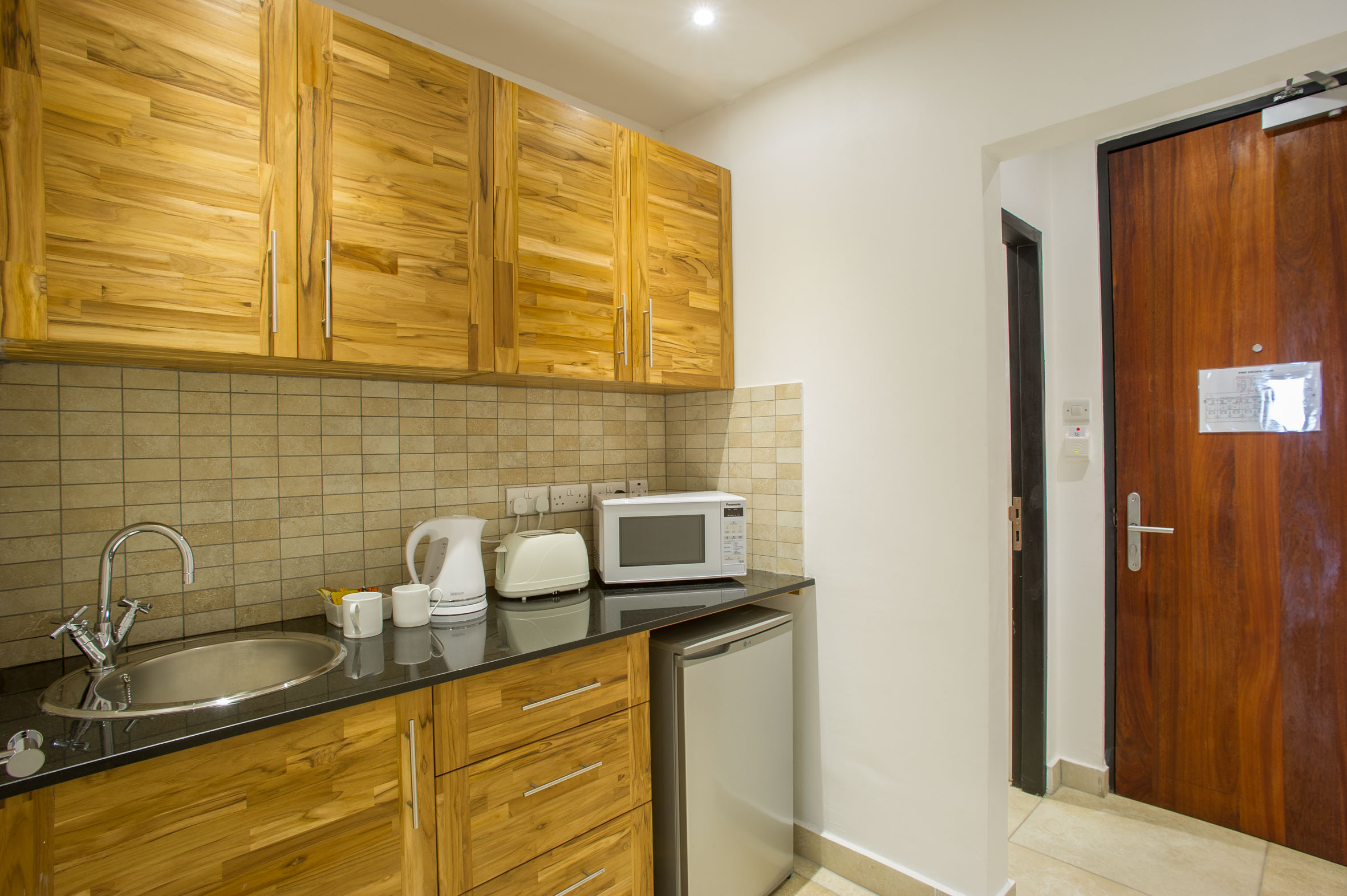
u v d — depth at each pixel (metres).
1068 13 1.50
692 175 2.09
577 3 1.70
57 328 1.04
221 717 1.01
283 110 1.27
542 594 1.84
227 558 1.52
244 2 1.23
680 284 2.04
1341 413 1.87
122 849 0.91
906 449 1.79
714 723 1.69
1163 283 2.19
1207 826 2.11
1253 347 2.02
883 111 1.83
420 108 1.46
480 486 1.98
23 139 1.02
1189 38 1.33
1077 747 2.39
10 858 0.84
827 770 1.97
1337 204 1.88
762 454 2.14
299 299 1.28
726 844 1.72
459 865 1.25
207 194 1.18
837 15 1.77
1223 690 2.09
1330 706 1.90
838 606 1.94
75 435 1.34
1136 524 2.25
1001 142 1.62
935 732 1.72
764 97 2.14
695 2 1.71
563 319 1.73
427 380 1.82
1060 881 1.87
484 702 1.29
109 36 1.09
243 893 1.01
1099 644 2.32
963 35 1.67
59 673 1.25
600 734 1.50
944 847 1.71
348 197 1.35
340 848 1.11
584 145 1.79
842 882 1.90
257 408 1.57
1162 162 2.19
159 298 1.13
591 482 2.26
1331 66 1.27
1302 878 1.85
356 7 1.70
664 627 1.80
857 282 1.89
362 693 1.11
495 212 1.59
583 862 1.46
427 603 1.55
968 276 1.67
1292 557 1.96
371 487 1.75
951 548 1.70
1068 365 2.38
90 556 1.36
